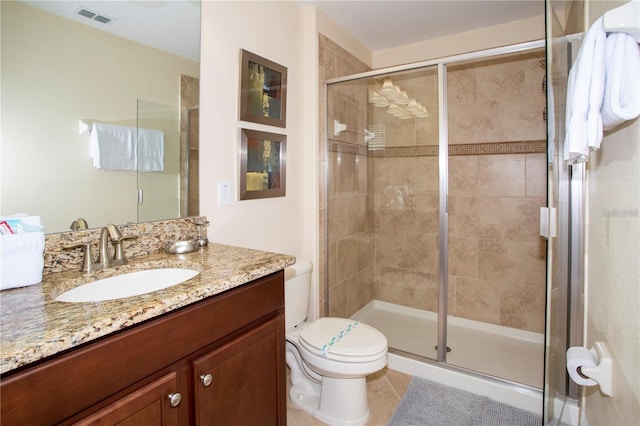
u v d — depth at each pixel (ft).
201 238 4.75
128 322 2.40
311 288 7.32
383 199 9.30
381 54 9.47
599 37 2.90
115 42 4.00
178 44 4.65
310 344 5.16
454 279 8.69
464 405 5.82
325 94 7.45
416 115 8.35
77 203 3.69
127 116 4.14
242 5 5.60
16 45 3.24
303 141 7.26
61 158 3.56
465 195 8.43
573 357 3.80
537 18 7.54
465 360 7.00
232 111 5.47
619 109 2.73
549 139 3.70
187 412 2.90
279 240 6.66
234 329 3.33
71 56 3.63
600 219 4.10
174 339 2.76
